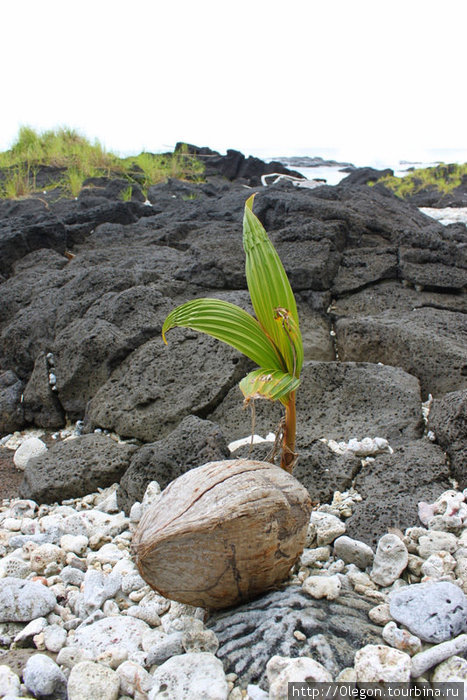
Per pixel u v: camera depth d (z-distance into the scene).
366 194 2.57
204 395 1.45
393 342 1.56
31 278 2.19
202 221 2.58
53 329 1.82
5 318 2.10
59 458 1.36
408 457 1.18
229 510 0.78
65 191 4.33
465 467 1.12
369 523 1.04
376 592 0.88
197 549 0.78
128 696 0.76
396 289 1.86
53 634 0.86
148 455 1.24
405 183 6.39
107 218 2.84
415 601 0.81
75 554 1.08
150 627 0.89
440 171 6.84
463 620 0.79
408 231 2.00
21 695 0.77
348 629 0.79
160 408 1.45
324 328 1.73
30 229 2.42
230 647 0.79
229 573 0.80
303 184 5.70
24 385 1.82
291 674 0.71
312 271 1.78
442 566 0.91
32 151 5.36
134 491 1.21
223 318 0.91
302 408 1.42
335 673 0.74
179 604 0.91
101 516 1.18
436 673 0.74
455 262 1.91
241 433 1.38
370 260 1.93
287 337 0.88
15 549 1.12
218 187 4.41
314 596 0.84
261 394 0.82
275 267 0.90
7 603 0.90
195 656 0.77
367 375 1.43
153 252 2.21
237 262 1.88
